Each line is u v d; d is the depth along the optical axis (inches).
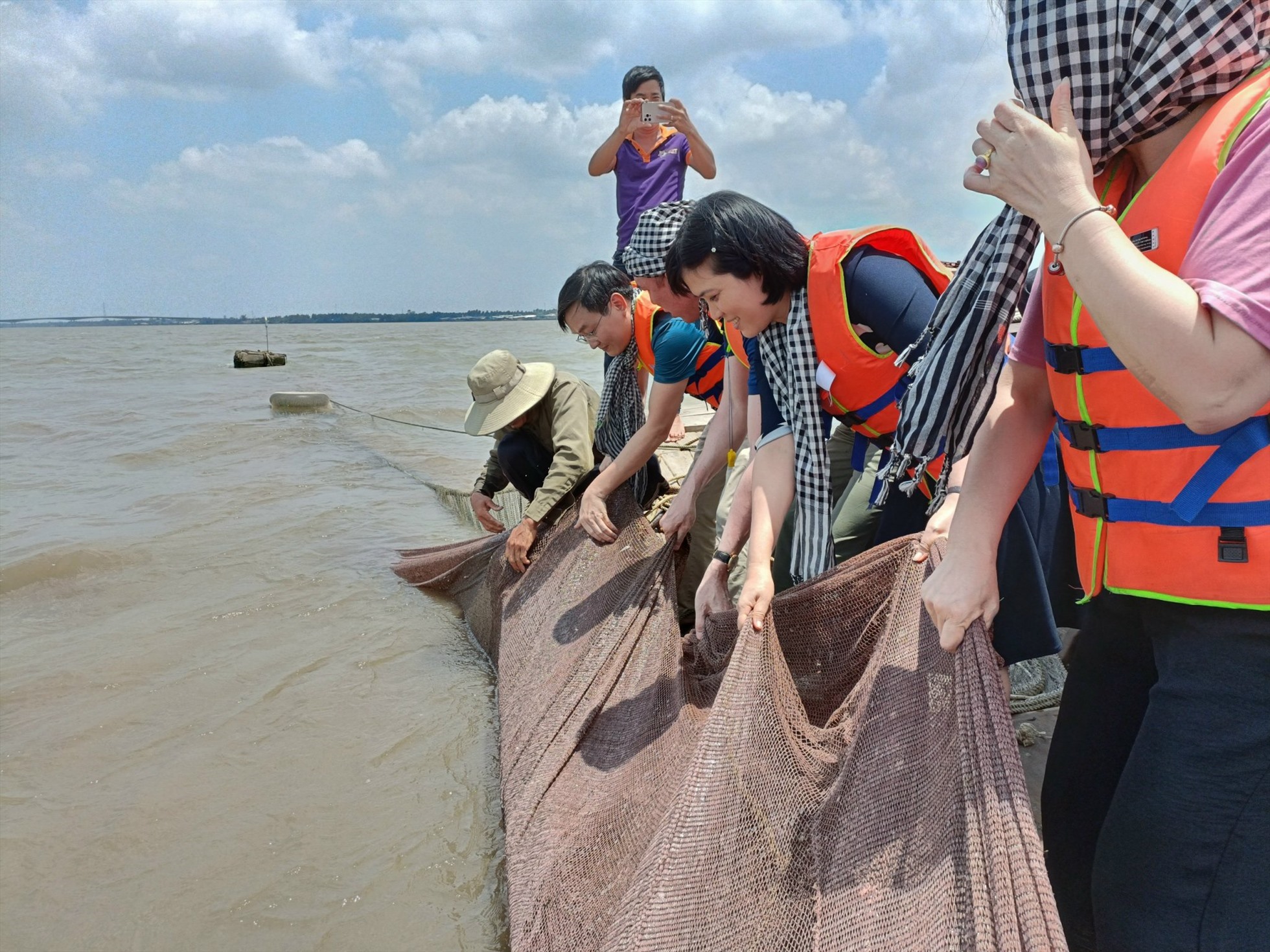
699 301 129.4
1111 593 69.8
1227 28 52.4
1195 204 55.1
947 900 61.3
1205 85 54.6
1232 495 56.7
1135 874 61.7
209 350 1547.7
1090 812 73.3
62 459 406.9
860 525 134.1
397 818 126.4
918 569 89.4
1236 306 49.2
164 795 134.0
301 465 372.8
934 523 90.5
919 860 67.1
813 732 88.5
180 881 115.0
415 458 380.5
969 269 71.8
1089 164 54.7
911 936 63.0
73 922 108.3
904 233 98.9
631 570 144.9
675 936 72.3
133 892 113.2
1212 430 53.4
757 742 82.9
